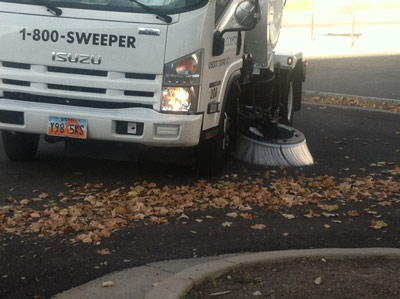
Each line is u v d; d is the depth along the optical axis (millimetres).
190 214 4934
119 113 5328
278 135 6863
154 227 4625
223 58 5836
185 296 3355
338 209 5199
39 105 5430
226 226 4707
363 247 4406
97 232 4426
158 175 6000
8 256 4047
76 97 5391
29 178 5742
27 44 5402
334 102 10609
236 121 6316
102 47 5320
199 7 5363
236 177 6043
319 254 3908
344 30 18922
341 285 3539
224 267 3680
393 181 6125
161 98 5340
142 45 5301
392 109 10250
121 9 5312
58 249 4176
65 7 5352
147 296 3336
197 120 5398
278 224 4809
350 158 7031
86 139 5465
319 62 14219
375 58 14797
